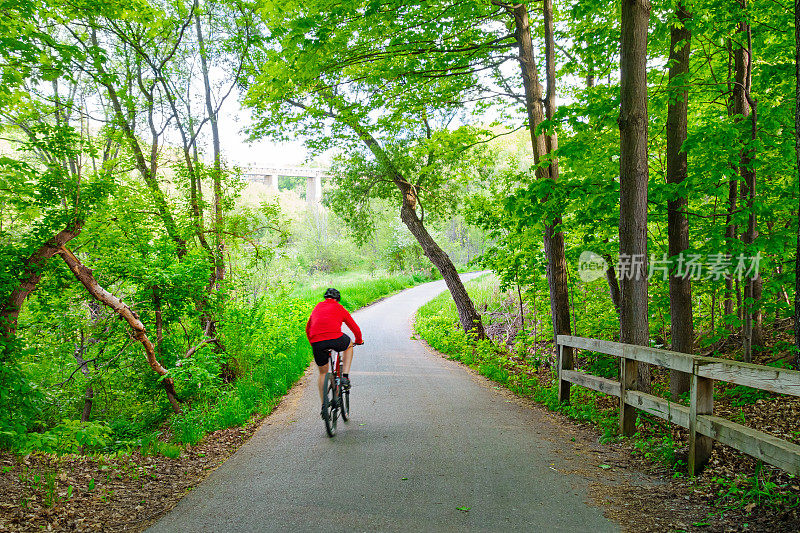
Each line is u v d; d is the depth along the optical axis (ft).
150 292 30.68
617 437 18.02
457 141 42.32
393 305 93.56
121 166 31.83
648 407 16.14
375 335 59.57
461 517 11.48
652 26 26.96
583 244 32.71
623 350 17.97
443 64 34.53
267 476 14.96
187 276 30.09
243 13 36.17
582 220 28.96
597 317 39.14
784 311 26.25
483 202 40.98
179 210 35.42
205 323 36.70
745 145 22.86
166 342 32.01
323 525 11.23
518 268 40.09
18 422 20.97
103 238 29.63
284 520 11.59
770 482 11.88
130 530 11.41
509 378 31.68
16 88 25.54
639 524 10.91
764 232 26.48
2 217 25.68
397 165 55.21
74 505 12.79
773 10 24.67
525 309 56.85
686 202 25.17
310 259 144.36
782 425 18.35
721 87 28.63
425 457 16.26
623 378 18.11
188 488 14.39
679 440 16.81
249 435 21.15
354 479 14.34
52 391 30.91
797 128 12.72
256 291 46.96
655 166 32.55
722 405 22.38
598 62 31.81
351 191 62.18
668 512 11.45
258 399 26.99
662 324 34.42
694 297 34.91
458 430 19.83
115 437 25.18
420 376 34.27
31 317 30.42
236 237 38.91
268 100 35.81
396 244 140.87
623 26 21.36
